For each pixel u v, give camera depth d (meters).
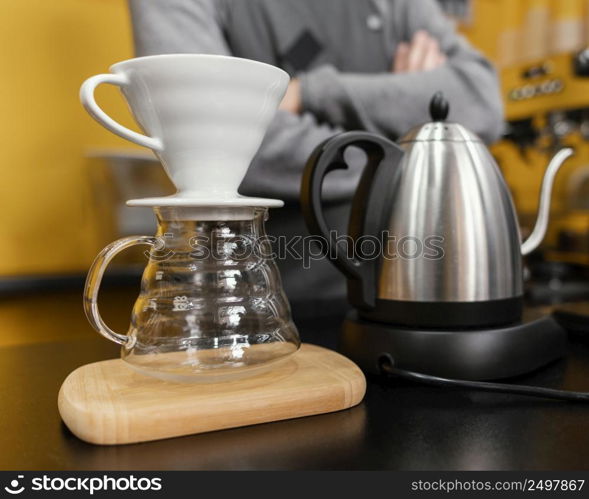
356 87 0.88
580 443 0.34
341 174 0.89
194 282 0.40
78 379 0.40
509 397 0.42
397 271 0.45
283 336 0.41
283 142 0.83
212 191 0.38
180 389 0.38
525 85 1.28
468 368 0.43
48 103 1.00
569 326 0.62
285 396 0.37
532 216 1.30
